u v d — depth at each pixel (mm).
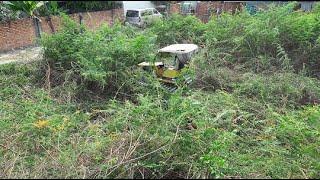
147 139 6184
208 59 11492
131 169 5656
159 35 14797
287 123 7172
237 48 12602
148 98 7820
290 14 13352
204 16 21422
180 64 10438
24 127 7082
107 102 9375
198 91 9109
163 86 9617
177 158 6059
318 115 7211
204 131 6434
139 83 9711
